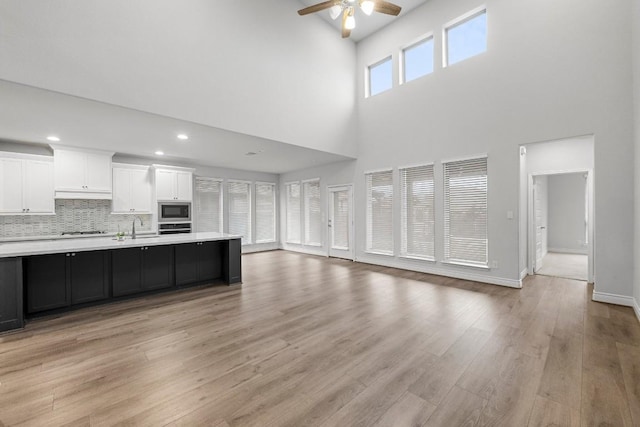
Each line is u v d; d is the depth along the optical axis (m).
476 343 2.47
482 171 4.57
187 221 6.36
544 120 3.92
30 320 3.05
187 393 1.81
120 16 3.17
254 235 8.14
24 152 4.92
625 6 3.36
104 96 3.07
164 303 3.61
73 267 3.34
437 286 4.34
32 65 2.67
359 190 6.43
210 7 3.92
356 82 6.40
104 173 5.37
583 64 3.63
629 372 2.00
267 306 3.48
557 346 2.40
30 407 1.67
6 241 4.66
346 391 1.83
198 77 3.80
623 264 3.40
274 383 1.92
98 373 2.03
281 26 4.83
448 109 4.91
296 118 5.07
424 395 1.78
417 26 5.34
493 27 4.39
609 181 3.46
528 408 1.65
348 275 5.13
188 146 5.14
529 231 5.04
